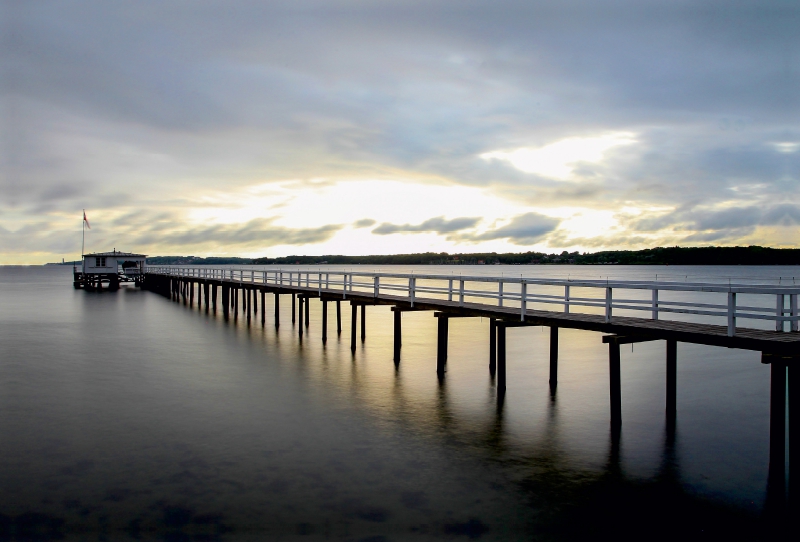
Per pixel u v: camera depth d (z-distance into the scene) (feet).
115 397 51.16
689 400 50.96
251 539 26.91
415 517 29.09
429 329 100.63
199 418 44.88
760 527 28.50
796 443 32.35
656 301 41.83
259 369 63.26
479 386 55.57
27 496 30.96
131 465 35.17
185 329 95.96
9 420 44.04
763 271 474.90
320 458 36.60
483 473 34.47
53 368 63.67
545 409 47.80
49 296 171.22
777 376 34.01
